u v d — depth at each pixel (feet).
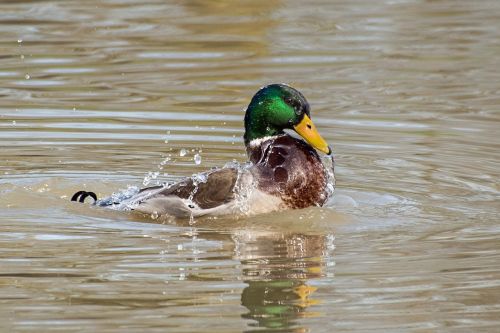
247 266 40.83
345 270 40.47
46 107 68.03
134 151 59.52
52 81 74.23
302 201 48.37
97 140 61.52
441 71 76.95
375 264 41.19
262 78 75.36
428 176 54.85
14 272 39.83
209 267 40.68
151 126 64.28
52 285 38.47
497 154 58.54
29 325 34.78
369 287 38.60
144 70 77.30
